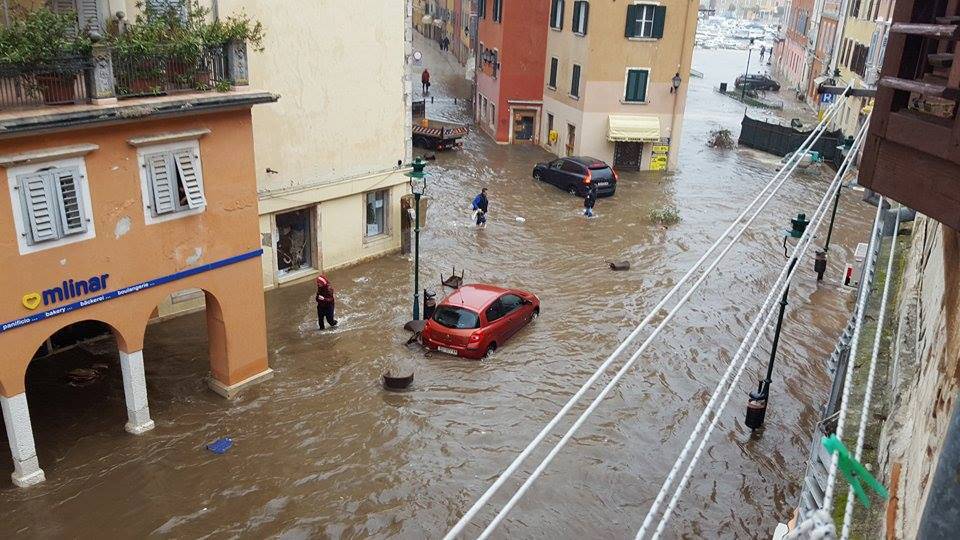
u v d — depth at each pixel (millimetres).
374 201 23188
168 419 14266
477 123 47219
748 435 14750
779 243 26328
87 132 11523
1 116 10398
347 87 20922
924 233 11391
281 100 19406
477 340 16891
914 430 5977
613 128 35875
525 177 34469
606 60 35406
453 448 13812
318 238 21516
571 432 5828
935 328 6734
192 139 13070
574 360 17266
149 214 12719
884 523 5848
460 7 70562
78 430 13719
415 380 16109
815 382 16906
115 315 12641
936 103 5602
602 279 22359
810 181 35688
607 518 12188
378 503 12281
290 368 16438
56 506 11742
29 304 11383
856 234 27812
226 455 13289
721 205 30984
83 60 11164
